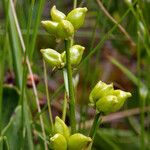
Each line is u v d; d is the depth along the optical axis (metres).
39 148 0.22
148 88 0.23
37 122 0.22
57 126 0.11
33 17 0.24
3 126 0.20
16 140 0.18
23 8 0.25
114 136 0.26
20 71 0.21
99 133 0.24
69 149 0.11
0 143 0.15
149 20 0.27
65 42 0.11
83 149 0.11
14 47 0.21
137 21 0.23
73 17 0.11
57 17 0.11
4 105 0.21
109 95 0.11
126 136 0.27
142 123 0.22
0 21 0.27
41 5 0.18
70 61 0.11
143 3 0.26
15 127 0.18
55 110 0.26
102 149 0.25
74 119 0.11
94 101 0.11
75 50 0.12
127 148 0.26
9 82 0.23
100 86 0.11
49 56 0.12
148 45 0.24
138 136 0.27
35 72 0.26
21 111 0.18
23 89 0.17
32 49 0.19
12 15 0.21
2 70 0.18
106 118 0.26
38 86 0.26
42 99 0.25
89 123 0.24
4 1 0.21
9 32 0.21
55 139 0.11
